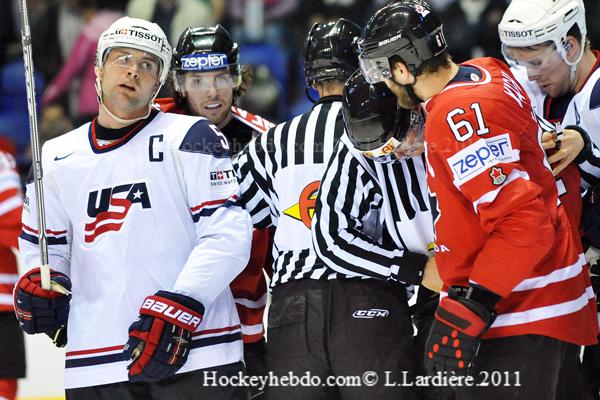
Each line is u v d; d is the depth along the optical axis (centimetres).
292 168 1152
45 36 3028
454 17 2897
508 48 1246
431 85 995
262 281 1317
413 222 1106
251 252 1277
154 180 1071
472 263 982
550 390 995
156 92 1105
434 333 978
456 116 941
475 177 932
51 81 3034
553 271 988
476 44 2897
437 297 1162
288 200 1155
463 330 951
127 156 1073
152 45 1078
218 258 1063
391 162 1090
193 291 1048
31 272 1112
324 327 1114
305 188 1145
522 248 918
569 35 1220
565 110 1291
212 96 1295
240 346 1120
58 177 1084
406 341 1119
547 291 985
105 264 1070
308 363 1119
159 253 1070
